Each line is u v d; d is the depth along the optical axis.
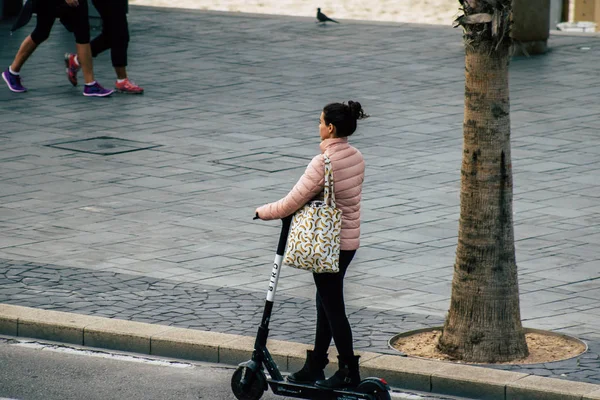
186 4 69.38
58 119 34.12
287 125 33.66
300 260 14.73
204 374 16.44
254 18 54.47
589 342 17.19
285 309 18.69
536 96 37.62
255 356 15.14
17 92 37.84
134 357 17.12
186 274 20.58
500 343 16.61
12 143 31.12
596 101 37.00
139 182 27.38
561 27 56.41
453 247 22.55
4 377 16.12
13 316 17.97
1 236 22.84
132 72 41.34
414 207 25.45
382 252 22.14
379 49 46.34
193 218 24.42
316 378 15.43
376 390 14.76
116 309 18.53
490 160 16.59
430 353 16.94
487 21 16.16
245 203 25.69
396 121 34.25
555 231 23.58
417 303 19.12
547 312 18.62
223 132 32.72
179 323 17.89
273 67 42.47
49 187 26.80
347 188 14.96
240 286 19.92
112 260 21.36
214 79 40.28
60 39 48.28
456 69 42.34
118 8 37.16
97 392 15.60
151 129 33.03
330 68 42.34
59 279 20.09
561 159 29.88
